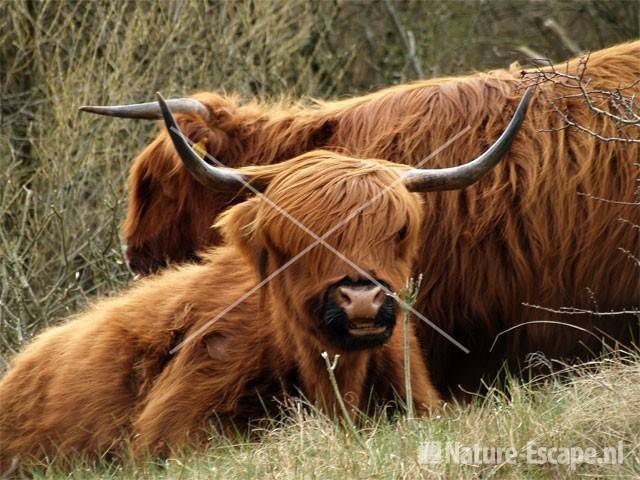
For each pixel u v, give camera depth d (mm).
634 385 18250
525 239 23859
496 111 24312
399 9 51219
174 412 20562
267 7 43875
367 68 50406
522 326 24172
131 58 40281
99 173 38875
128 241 28688
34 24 40219
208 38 43125
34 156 39844
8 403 23547
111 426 21578
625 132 23422
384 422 19219
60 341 23562
